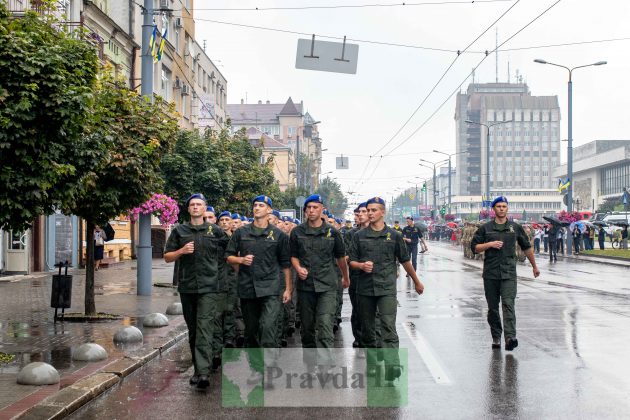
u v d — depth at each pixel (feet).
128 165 41.63
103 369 27.37
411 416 20.84
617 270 94.94
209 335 25.49
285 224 41.73
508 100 616.39
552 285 69.10
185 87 143.54
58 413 20.80
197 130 80.74
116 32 103.71
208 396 23.79
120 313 46.37
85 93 27.81
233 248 25.89
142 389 25.09
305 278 26.03
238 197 91.50
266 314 25.77
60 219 91.15
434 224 285.64
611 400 22.62
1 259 79.71
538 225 153.38
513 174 613.93
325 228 26.48
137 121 43.09
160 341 34.68
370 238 26.40
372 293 26.23
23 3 69.46
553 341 34.40
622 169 356.59
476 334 37.11
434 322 42.04
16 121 26.30
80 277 79.41
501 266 32.19
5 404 21.76
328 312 26.12
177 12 141.49
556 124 613.11
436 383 25.22
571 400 22.62
